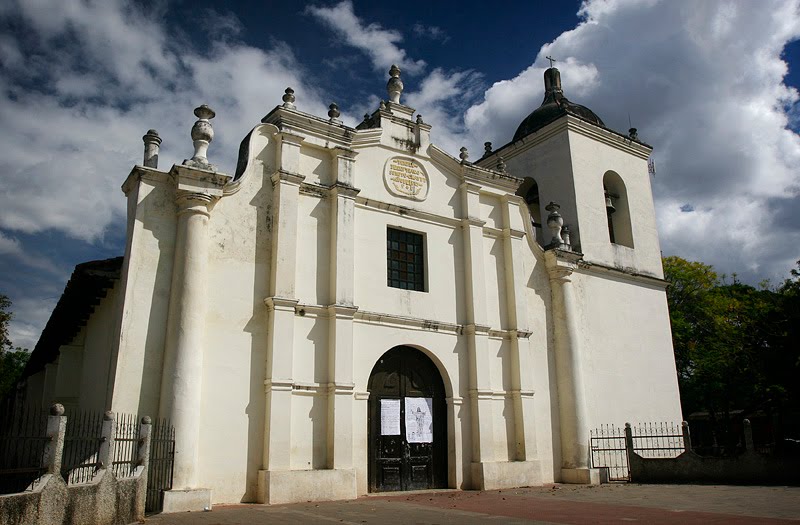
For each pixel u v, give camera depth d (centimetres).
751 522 913
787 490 1373
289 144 1482
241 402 1287
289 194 1438
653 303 2253
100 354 1395
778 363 1961
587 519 986
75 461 1066
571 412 1817
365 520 988
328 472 1330
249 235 1386
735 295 3416
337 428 1370
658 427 2092
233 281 1339
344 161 1560
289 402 1320
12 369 4112
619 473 1916
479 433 1617
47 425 732
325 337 1436
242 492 1249
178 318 1220
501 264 1852
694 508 1112
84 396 1504
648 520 961
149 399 1190
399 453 1534
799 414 3145
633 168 2405
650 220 2381
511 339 1789
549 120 2272
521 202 1936
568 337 1877
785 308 2005
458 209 1797
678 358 3447
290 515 1054
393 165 1688
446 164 1798
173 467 1139
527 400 1739
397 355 1595
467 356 1688
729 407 3422
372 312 1528
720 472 1612
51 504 696
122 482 888
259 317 1354
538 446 1766
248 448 1276
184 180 1293
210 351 1273
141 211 1271
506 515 1052
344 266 1478
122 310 1212
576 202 2134
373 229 1602
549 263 1945
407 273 1664
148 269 1251
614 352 2052
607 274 2122
